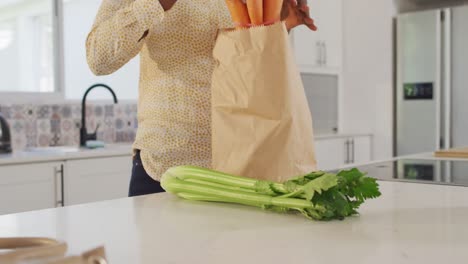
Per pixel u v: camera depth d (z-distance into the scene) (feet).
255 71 3.00
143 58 4.71
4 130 8.47
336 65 14.14
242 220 2.62
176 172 3.19
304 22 3.84
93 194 8.54
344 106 14.39
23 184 7.63
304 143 3.17
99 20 3.91
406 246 2.07
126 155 9.03
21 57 10.01
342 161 13.23
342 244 2.11
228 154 3.15
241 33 3.05
